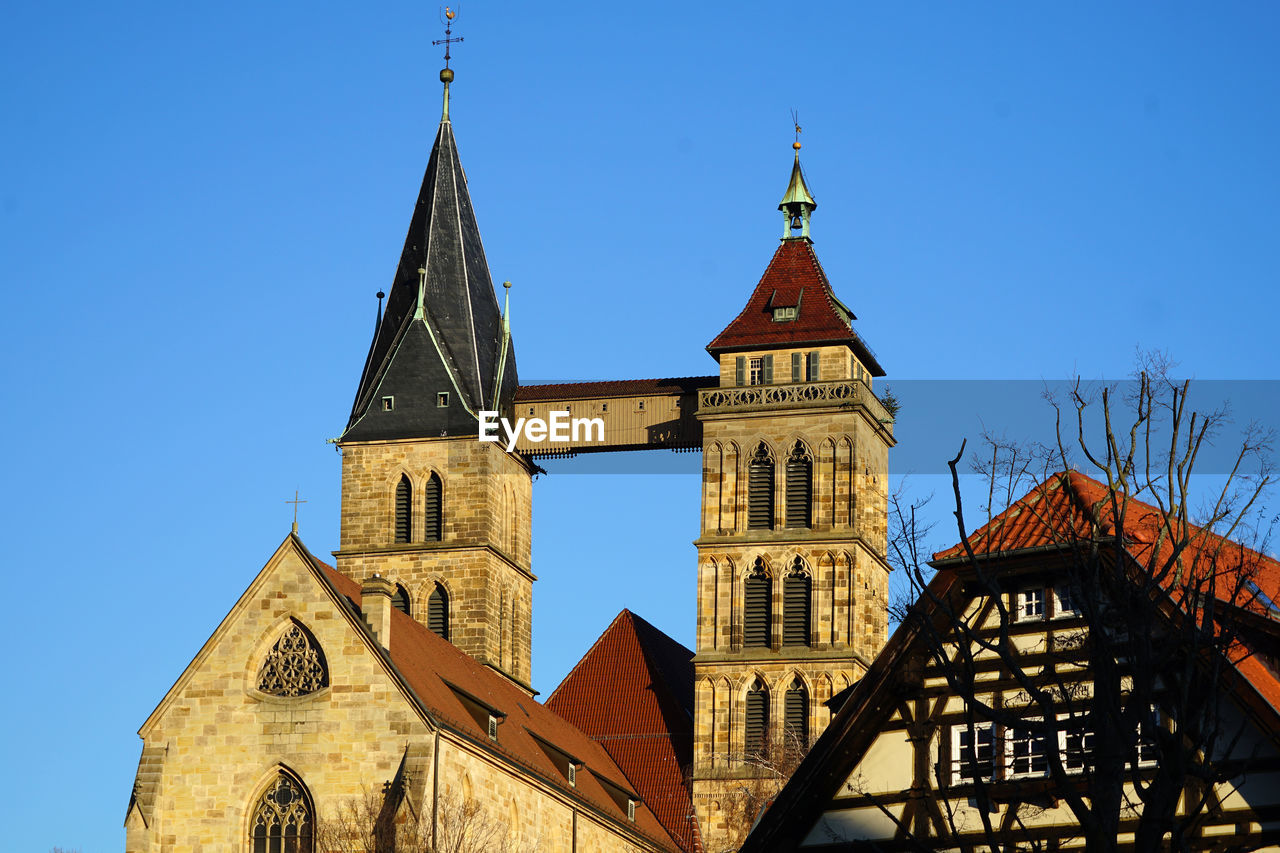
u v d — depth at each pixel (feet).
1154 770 183.93
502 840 345.31
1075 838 186.09
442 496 459.73
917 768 194.18
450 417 462.60
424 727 334.03
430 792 330.75
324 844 328.29
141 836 337.11
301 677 341.82
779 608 439.63
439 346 467.93
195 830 338.13
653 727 458.50
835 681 433.89
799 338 449.89
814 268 462.60
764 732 436.76
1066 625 188.55
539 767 376.07
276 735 338.95
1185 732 156.97
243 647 344.08
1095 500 188.34
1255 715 175.32
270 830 337.52
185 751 341.41
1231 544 193.36
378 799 331.77
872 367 463.01
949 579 193.57
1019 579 191.62
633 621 484.74
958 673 172.96
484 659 449.48
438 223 479.41
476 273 479.41
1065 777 158.20
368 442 465.47
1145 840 152.87
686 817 436.76
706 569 445.37
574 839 386.11
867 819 196.03
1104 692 157.58
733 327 457.27
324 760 336.29
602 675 473.26
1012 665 163.02
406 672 350.43
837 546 439.63
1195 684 162.30
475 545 454.81
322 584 343.67
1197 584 161.07
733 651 440.86
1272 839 174.19
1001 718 162.91
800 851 198.39
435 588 456.04
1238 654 179.01
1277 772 175.83
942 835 191.62
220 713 341.82
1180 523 172.65
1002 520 185.37
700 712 439.63
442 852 324.39
